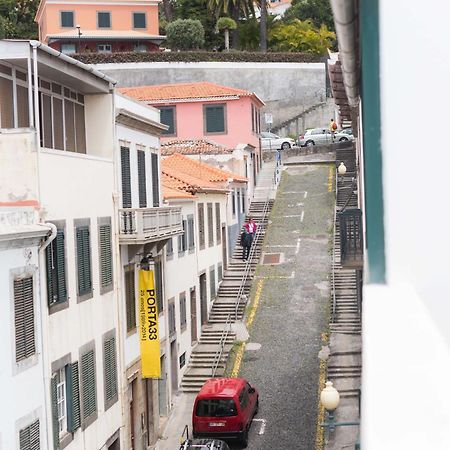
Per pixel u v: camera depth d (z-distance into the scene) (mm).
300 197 52406
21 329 15961
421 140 3385
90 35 67812
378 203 3484
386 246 3428
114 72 64750
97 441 20391
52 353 17562
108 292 22031
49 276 17500
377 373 2762
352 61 6527
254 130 55719
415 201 3395
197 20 72188
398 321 3055
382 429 2516
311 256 42406
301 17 85688
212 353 32406
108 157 23250
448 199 3363
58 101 21219
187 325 31938
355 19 4926
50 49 18266
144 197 27109
